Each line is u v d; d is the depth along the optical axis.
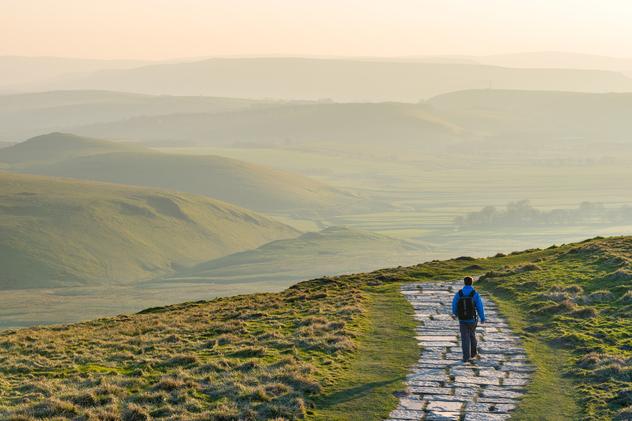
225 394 18.48
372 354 21.84
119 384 19.55
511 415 16.58
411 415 16.62
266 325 26.84
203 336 25.89
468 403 17.38
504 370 20.06
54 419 16.69
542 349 22.30
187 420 16.52
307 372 19.84
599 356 20.73
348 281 38.78
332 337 23.47
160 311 38.19
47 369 22.14
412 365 20.55
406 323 25.81
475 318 21.00
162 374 20.62
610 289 29.19
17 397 18.81
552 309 26.86
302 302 32.03
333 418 16.69
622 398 17.22
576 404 17.36
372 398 17.88
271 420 16.53
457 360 21.03
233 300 38.41
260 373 19.97
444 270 39.84
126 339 26.11
